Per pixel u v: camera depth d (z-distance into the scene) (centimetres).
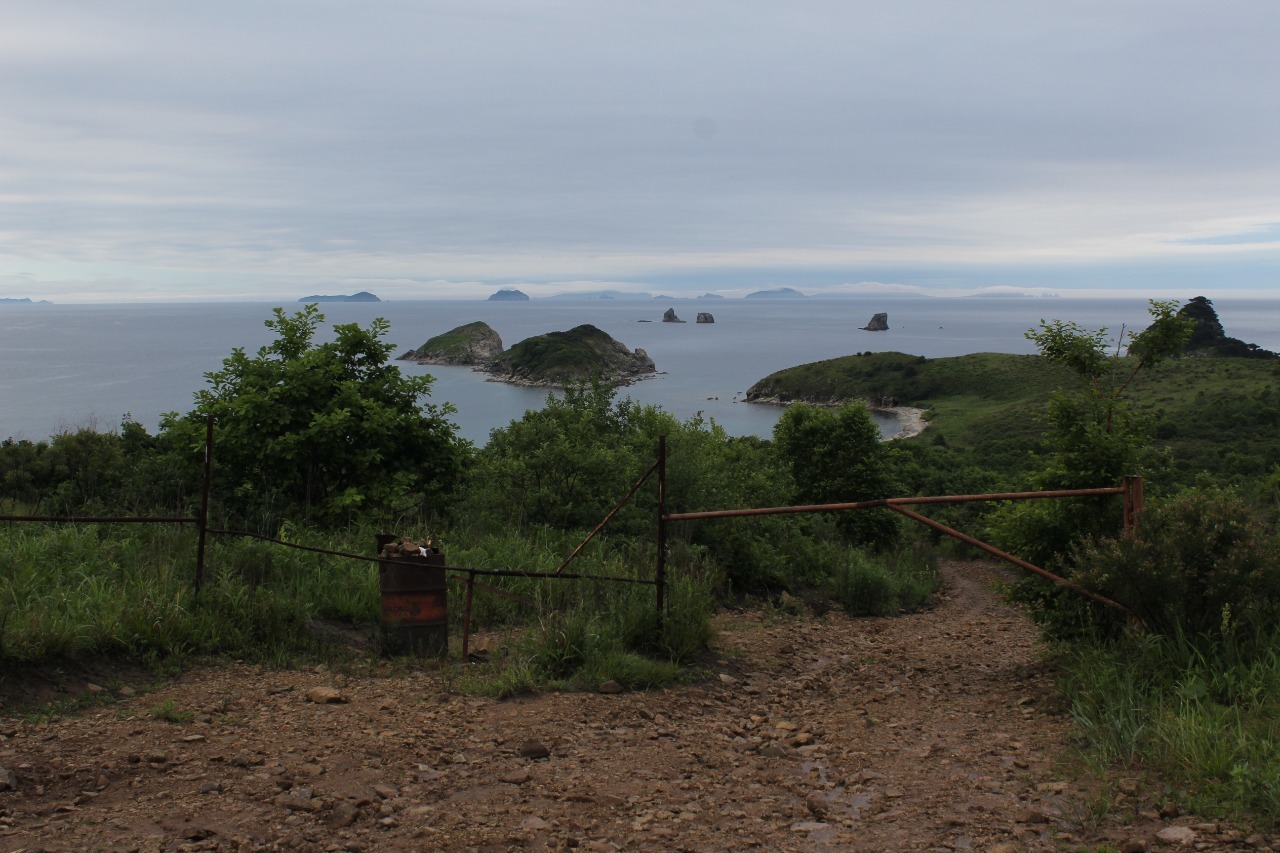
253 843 392
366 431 1167
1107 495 781
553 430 1511
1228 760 464
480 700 633
